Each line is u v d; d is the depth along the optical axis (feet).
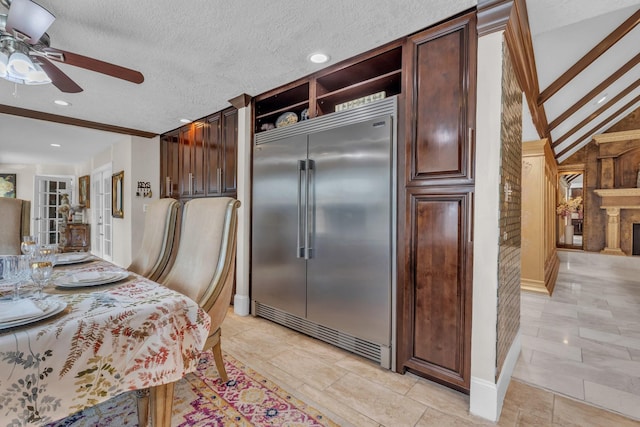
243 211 10.23
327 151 7.91
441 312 6.07
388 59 7.42
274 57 7.57
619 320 10.38
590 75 10.57
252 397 5.74
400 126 6.66
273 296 9.43
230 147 11.12
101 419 5.14
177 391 5.91
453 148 5.90
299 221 8.56
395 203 6.70
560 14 5.87
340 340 7.69
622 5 5.56
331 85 8.77
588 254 22.24
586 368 7.08
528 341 8.62
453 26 5.93
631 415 5.40
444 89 6.03
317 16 5.90
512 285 6.75
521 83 7.43
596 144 22.86
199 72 8.36
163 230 7.08
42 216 22.77
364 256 7.14
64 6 5.57
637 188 20.93
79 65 5.62
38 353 2.64
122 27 6.26
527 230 14.07
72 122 12.61
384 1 5.44
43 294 3.85
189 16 5.91
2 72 5.57
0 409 2.47
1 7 5.25
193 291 5.46
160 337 3.39
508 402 5.75
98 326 2.99
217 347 6.06
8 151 18.65
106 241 18.25
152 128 14.25
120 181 15.56
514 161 6.75
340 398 5.76
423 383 6.28
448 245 5.97
